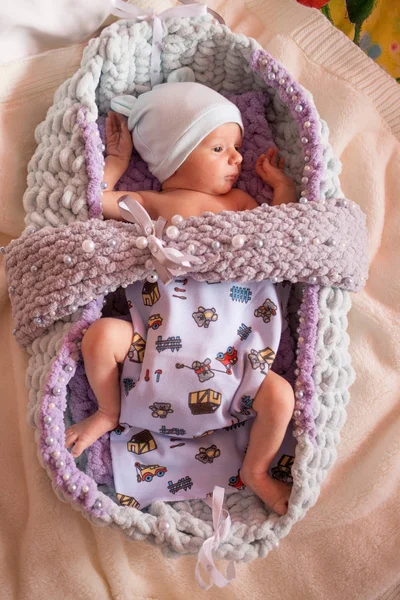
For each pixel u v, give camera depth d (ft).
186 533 3.84
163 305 4.08
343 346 4.10
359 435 4.61
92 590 4.09
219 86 4.88
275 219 3.92
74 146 4.17
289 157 4.72
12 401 4.37
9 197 4.54
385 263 4.98
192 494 4.09
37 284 3.91
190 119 4.37
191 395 3.91
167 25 4.52
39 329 4.00
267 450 3.92
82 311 3.97
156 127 4.46
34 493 4.17
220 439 4.18
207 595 4.31
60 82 4.72
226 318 4.08
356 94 5.10
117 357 3.97
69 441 3.97
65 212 4.13
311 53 5.20
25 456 4.24
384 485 4.50
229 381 3.95
